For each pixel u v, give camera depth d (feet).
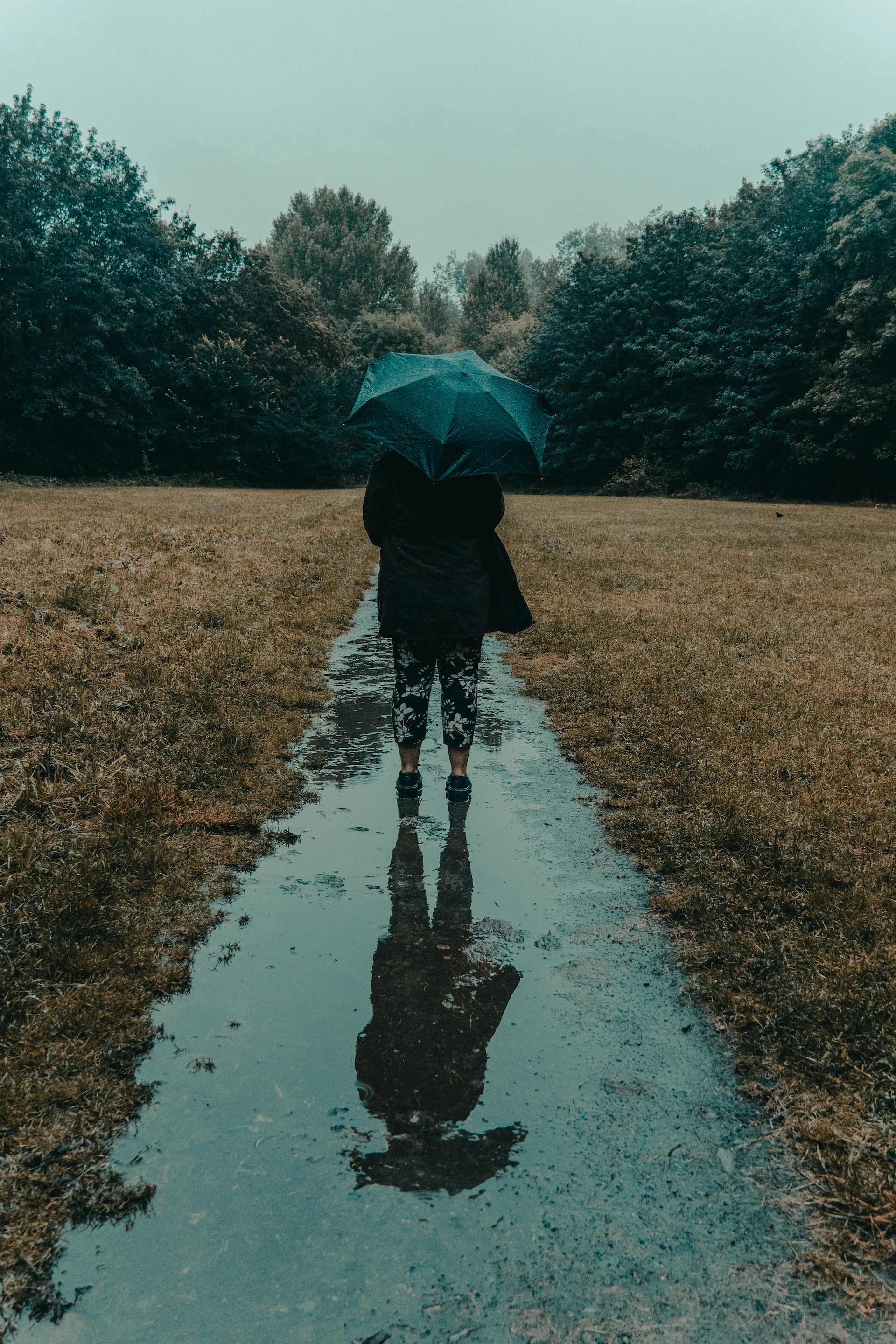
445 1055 7.42
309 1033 7.66
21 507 60.64
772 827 11.62
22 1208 5.66
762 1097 6.94
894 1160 6.18
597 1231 5.66
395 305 264.52
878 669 20.44
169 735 14.37
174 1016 7.83
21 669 16.14
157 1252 5.41
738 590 32.55
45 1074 6.87
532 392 12.26
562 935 9.49
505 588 12.82
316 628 24.16
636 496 155.53
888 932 9.01
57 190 124.26
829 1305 5.15
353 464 188.44
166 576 28.22
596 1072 7.25
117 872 10.08
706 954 8.94
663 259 155.33
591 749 15.48
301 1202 5.83
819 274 123.85
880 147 107.96
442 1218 5.73
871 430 122.72
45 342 125.59
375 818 12.49
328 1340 4.89
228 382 159.63
